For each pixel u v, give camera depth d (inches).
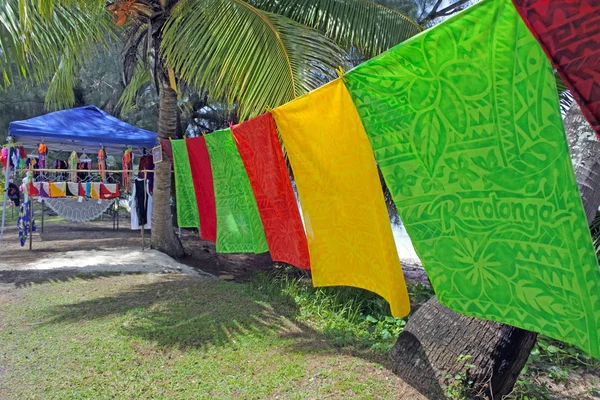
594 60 49.6
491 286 70.5
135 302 183.5
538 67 56.9
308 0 239.9
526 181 62.3
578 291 59.4
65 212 337.4
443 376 112.0
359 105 82.3
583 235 57.2
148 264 264.5
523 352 115.9
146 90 469.7
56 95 366.6
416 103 73.5
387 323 184.9
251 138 130.4
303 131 103.0
